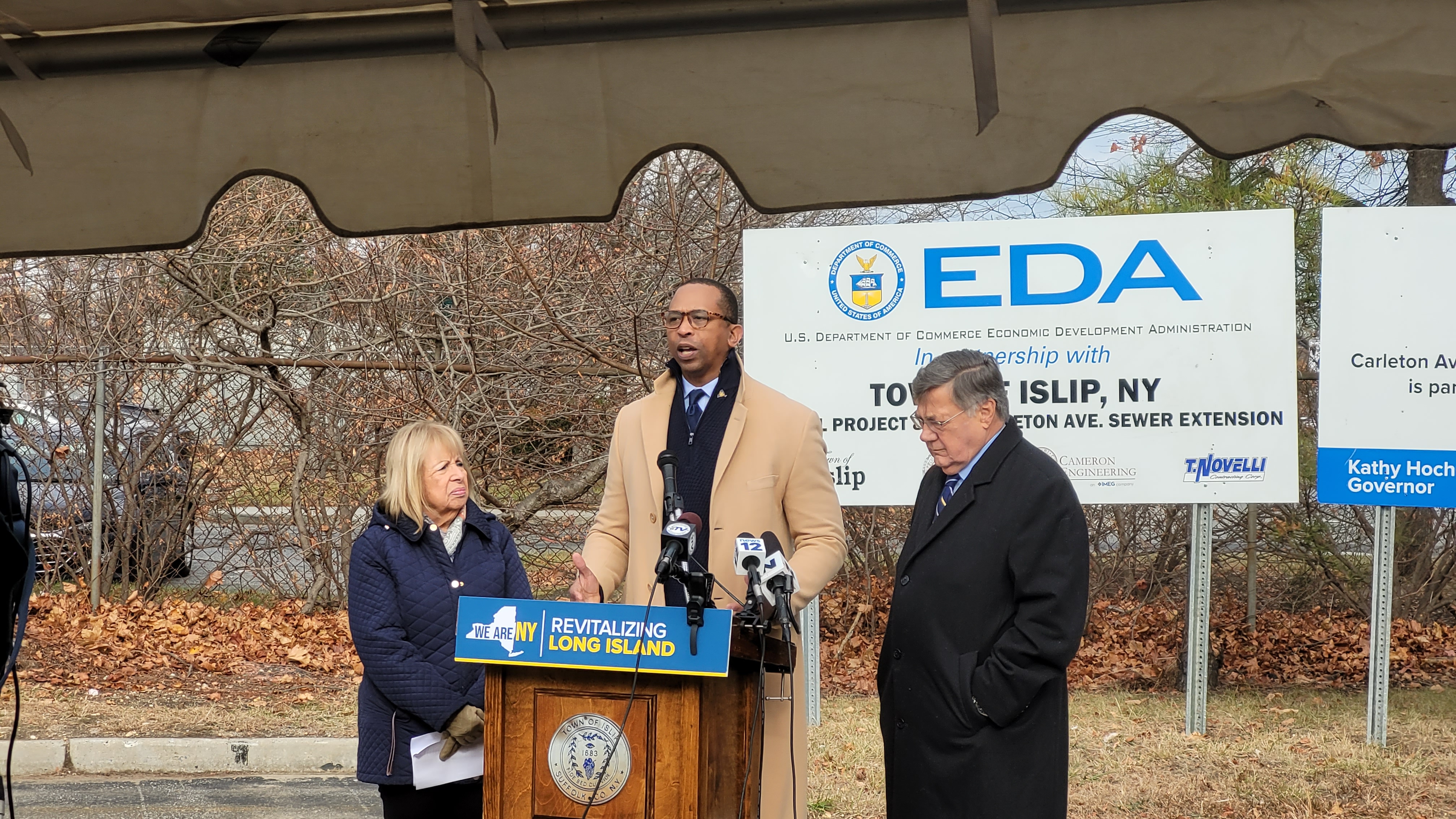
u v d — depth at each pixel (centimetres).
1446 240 622
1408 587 889
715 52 305
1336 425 633
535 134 319
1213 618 895
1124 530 893
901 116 304
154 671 784
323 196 329
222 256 931
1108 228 650
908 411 664
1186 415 647
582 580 336
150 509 952
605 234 884
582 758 267
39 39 315
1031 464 330
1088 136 302
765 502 372
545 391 895
